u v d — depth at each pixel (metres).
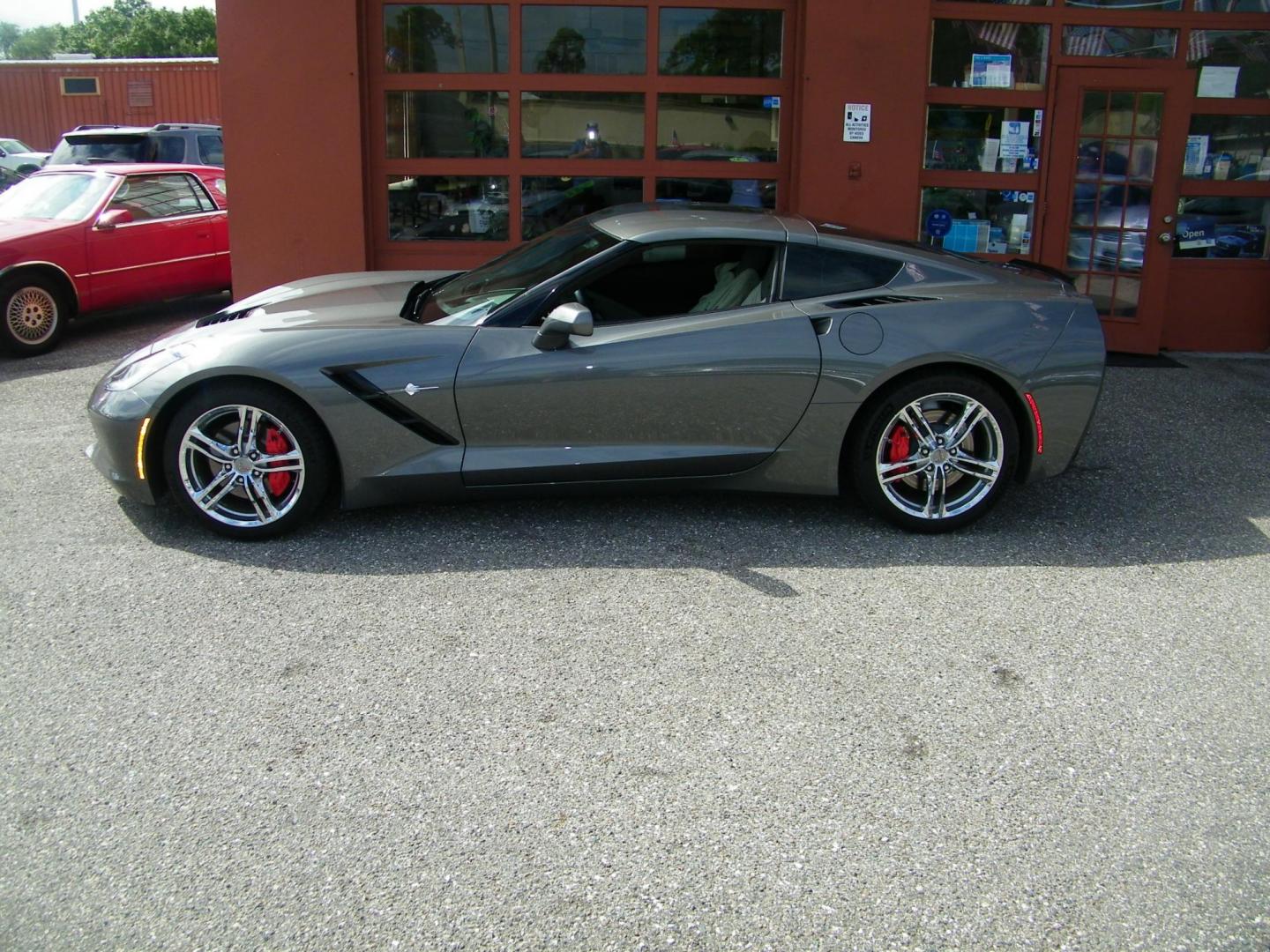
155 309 10.93
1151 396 7.32
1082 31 8.15
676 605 4.11
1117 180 8.28
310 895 2.58
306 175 8.10
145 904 2.55
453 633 3.86
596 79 8.20
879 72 7.98
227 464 4.58
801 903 2.57
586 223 5.27
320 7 7.87
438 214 8.40
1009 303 4.81
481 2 8.07
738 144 8.35
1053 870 2.69
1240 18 8.13
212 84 24.19
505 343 4.59
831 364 4.66
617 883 2.62
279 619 3.96
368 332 4.61
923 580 4.38
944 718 3.36
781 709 3.39
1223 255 8.57
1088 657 3.76
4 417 6.77
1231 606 4.19
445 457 4.61
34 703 3.39
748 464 4.77
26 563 4.43
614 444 4.69
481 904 2.55
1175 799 2.98
